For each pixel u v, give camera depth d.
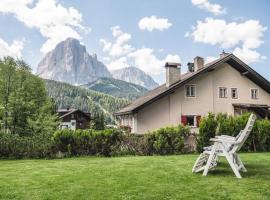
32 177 8.70
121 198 6.29
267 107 31.94
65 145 15.81
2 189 7.19
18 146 15.06
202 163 9.64
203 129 18.28
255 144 18.97
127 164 11.21
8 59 43.53
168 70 31.80
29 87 44.41
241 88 33.38
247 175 8.70
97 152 16.39
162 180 7.98
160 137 17.31
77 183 7.73
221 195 6.45
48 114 44.28
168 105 30.19
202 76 31.73
